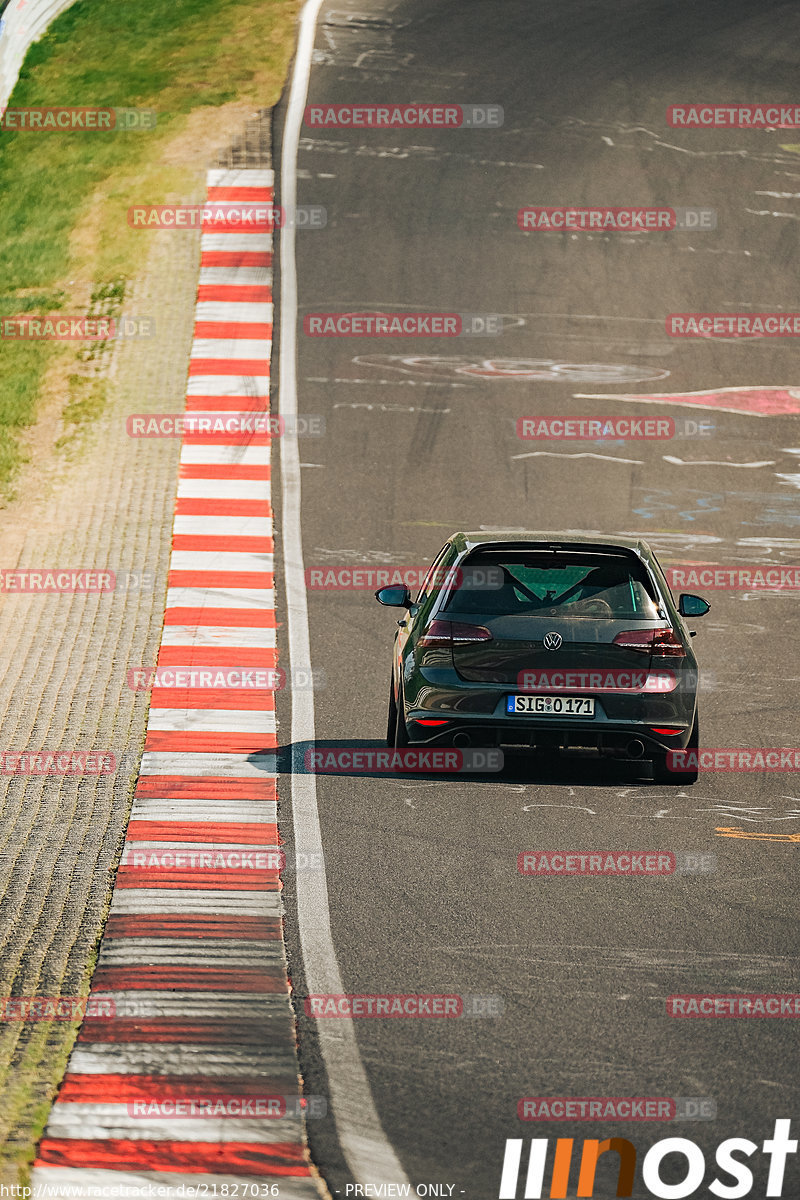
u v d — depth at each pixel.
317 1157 16.92
